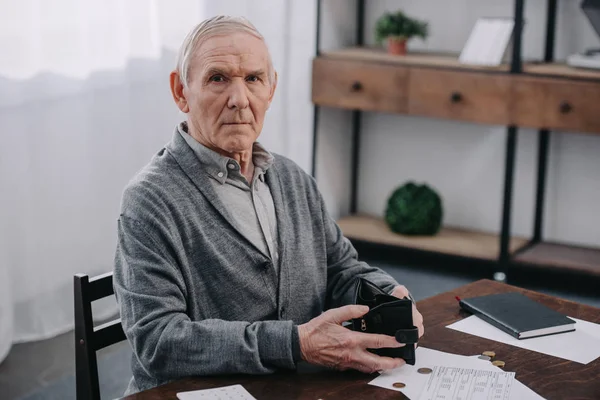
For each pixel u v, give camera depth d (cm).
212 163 158
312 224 176
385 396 132
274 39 394
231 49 152
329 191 434
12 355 300
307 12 407
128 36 330
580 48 380
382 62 381
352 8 427
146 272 145
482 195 417
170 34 343
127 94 333
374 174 445
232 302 158
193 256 154
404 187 408
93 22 314
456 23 407
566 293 368
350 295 174
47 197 310
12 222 301
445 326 162
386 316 142
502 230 372
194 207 155
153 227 148
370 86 384
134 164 344
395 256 421
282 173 174
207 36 154
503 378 138
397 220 405
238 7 369
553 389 135
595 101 338
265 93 158
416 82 374
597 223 392
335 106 395
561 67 360
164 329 141
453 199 425
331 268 180
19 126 296
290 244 167
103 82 322
